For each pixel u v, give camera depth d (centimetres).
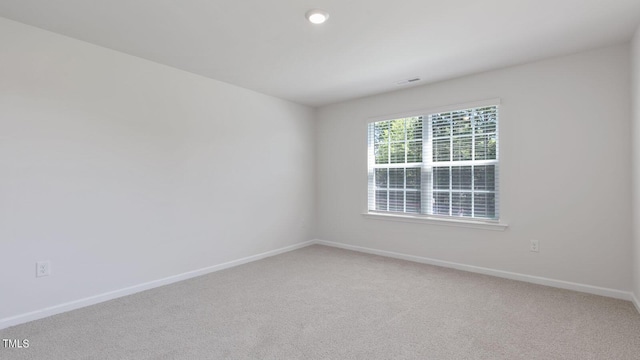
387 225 436
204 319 246
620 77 281
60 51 259
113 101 290
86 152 274
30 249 245
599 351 199
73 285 266
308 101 479
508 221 339
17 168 239
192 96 353
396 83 390
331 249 480
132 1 211
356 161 468
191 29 251
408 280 335
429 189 400
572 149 303
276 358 194
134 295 297
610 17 233
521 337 216
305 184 500
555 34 261
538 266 323
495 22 240
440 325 235
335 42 275
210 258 370
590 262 296
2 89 233
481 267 358
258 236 427
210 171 371
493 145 351
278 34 260
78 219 269
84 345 208
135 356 196
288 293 300
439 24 243
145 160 313
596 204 293
